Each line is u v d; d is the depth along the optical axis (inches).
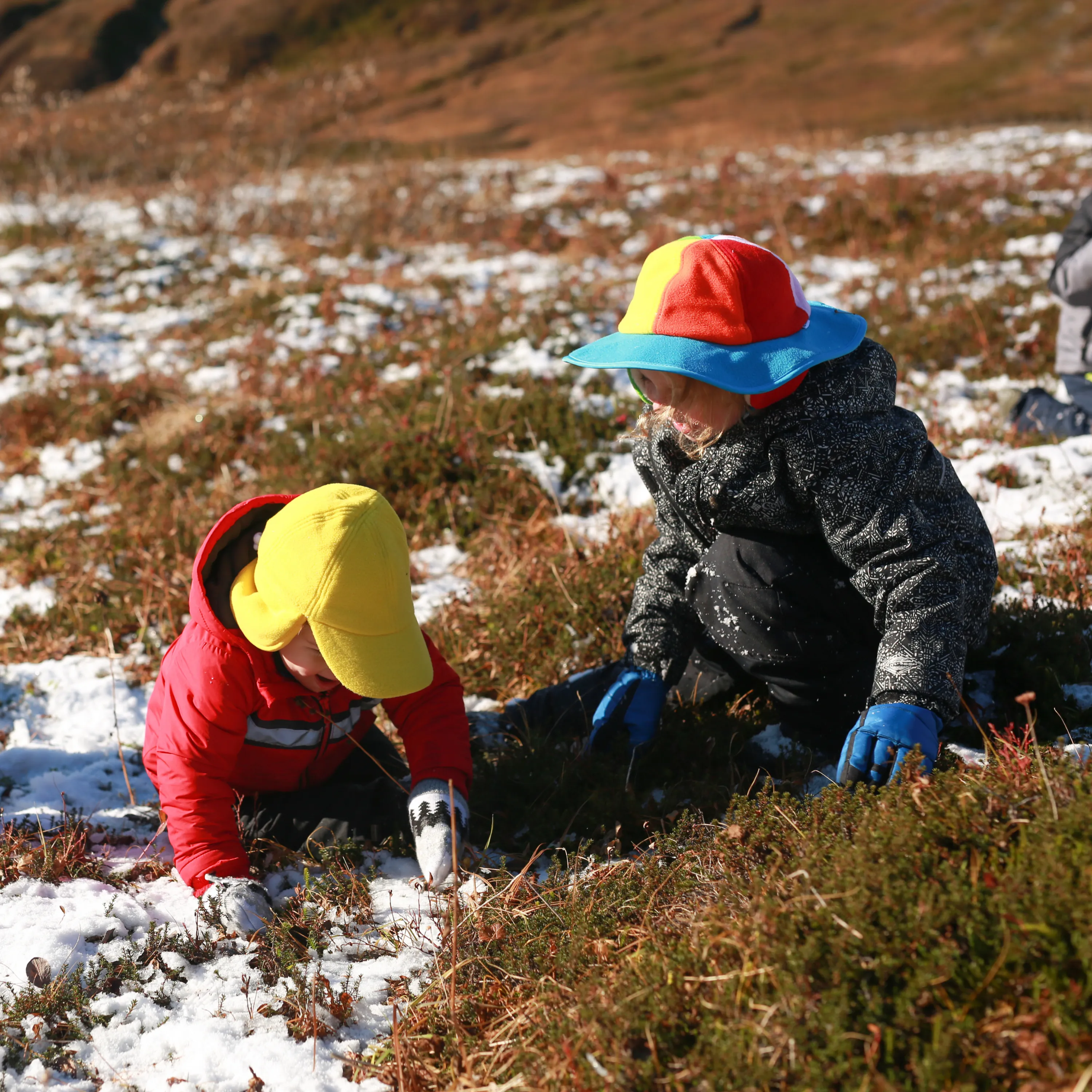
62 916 102.8
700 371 96.3
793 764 118.8
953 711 102.3
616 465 224.1
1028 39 1588.3
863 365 103.3
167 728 104.9
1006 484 191.6
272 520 98.3
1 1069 85.5
